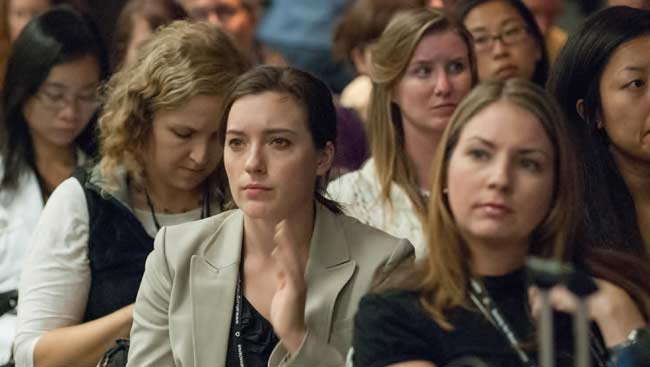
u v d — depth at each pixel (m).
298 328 7.53
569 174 7.07
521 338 6.90
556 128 7.03
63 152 10.55
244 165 7.81
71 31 10.28
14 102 10.34
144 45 9.17
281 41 16.53
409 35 9.53
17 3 12.89
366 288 7.89
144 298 8.17
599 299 7.09
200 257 8.05
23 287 9.16
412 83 9.50
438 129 9.46
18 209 10.38
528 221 6.95
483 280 7.04
